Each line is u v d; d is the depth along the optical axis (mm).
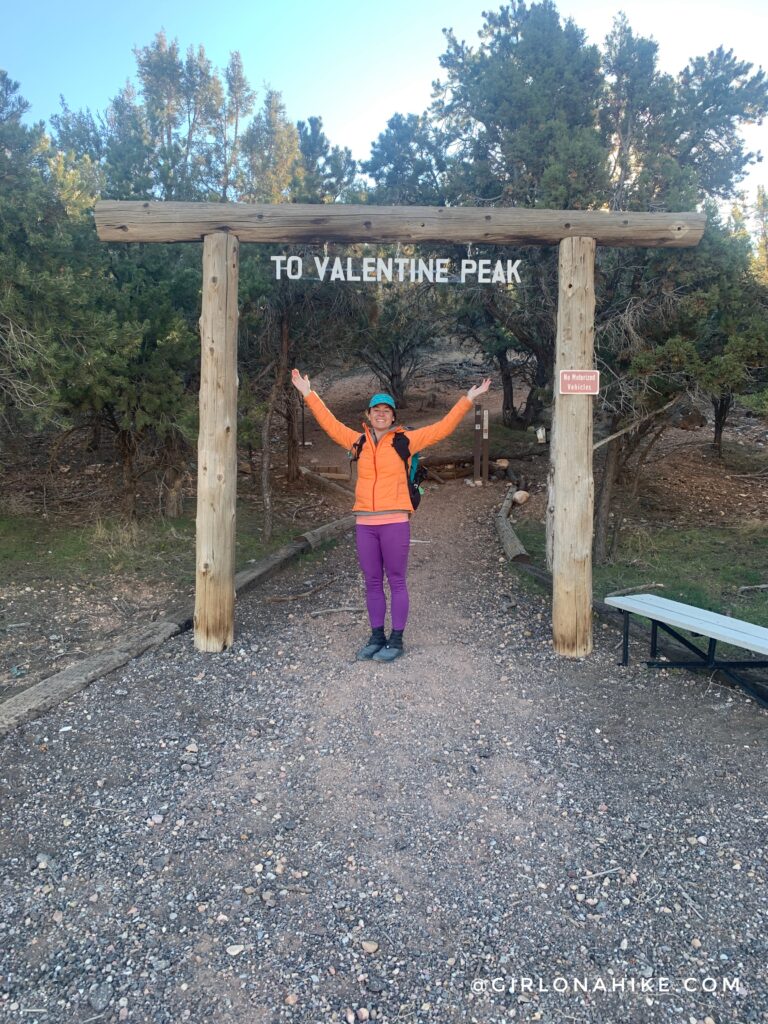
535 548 8391
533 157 7129
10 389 6516
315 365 10805
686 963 2432
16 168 6473
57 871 2865
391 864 2914
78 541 7676
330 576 7238
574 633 4941
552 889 2777
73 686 4367
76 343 6535
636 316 6660
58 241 6406
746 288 6695
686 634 5414
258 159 23828
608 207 6723
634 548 8211
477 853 2982
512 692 4422
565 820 3188
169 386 7715
